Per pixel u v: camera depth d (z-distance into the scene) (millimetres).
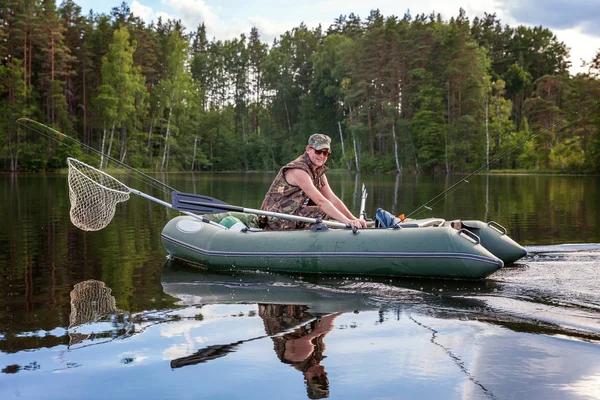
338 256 3832
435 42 39562
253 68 62625
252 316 2809
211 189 16641
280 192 4477
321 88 48938
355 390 1866
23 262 4504
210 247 4281
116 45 37875
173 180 25359
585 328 2475
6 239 5859
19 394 1885
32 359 2209
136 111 41250
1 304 3111
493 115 40469
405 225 4035
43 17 38344
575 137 33500
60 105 36500
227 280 3779
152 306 3049
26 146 35438
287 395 1834
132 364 2139
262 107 60844
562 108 39562
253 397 1824
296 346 2318
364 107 41188
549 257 4336
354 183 21234
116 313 2900
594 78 31891
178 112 47188
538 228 6340
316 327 2588
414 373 2002
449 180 24500
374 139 42938
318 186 4574
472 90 38812
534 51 62000
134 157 42438
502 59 57531
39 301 3184
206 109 60156
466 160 39219
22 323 2723
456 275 3516
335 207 4414
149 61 45062
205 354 2236
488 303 2953
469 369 2029
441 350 2230
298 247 3982
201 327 2619
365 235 3855
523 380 1922
